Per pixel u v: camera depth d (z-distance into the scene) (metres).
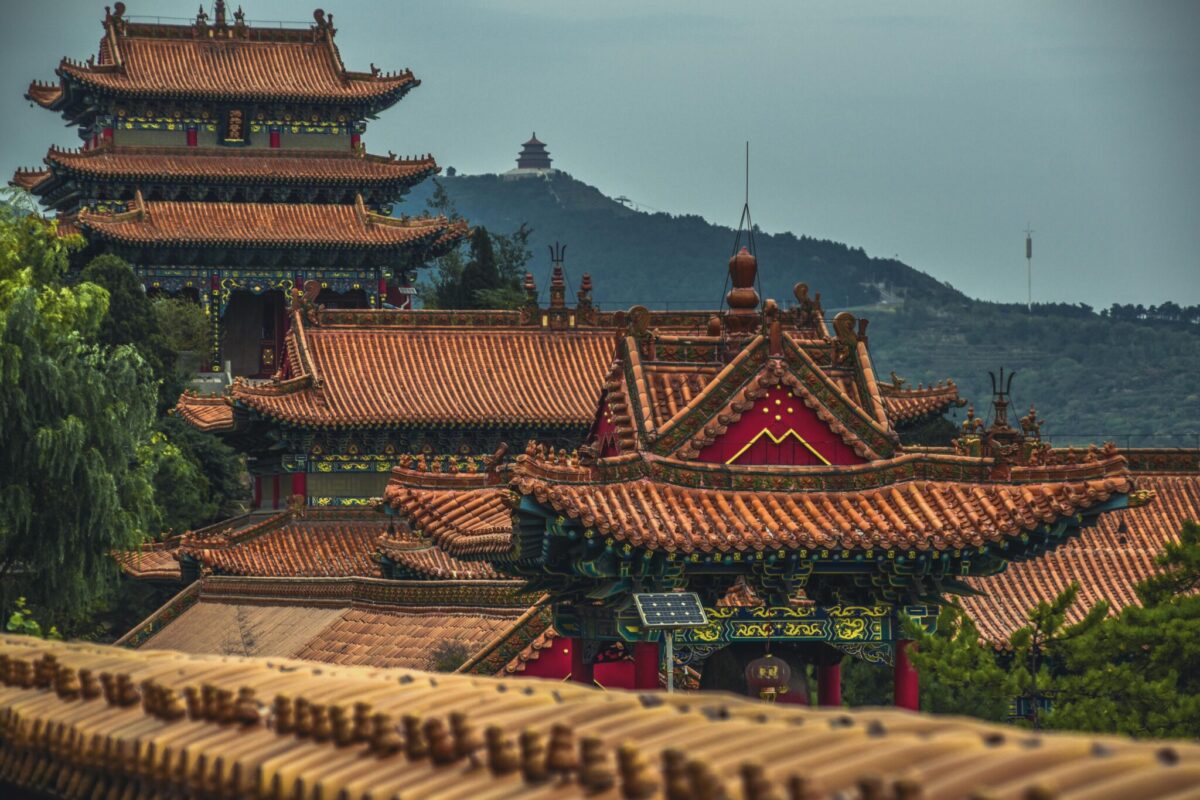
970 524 53.66
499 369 135.38
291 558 126.81
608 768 20.42
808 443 56.03
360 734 24.42
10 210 137.88
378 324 137.00
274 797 24.00
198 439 182.38
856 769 18.98
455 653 79.19
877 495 55.12
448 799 21.50
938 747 19.34
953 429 184.88
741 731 21.62
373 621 94.31
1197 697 63.00
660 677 55.47
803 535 52.81
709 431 54.84
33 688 33.59
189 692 28.20
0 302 123.00
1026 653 65.81
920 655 55.94
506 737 23.14
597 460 54.12
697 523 53.03
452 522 66.44
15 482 102.94
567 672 73.69
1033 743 18.97
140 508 109.38
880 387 121.00
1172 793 16.77
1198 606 66.25
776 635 55.59
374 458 132.25
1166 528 111.19
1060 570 107.00
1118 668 63.47
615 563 53.31
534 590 60.62
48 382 103.69
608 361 137.25
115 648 37.78
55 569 104.00
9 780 31.98
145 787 27.55
